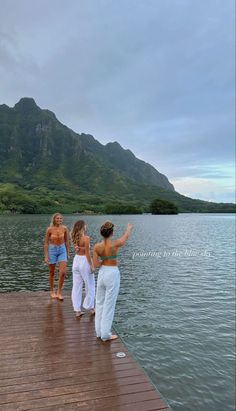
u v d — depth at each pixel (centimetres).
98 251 609
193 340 1191
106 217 12850
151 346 1141
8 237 4466
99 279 614
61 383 470
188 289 1861
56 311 789
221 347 1142
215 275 2230
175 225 8431
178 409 821
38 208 14312
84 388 459
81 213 16112
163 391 891
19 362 528
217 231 6500
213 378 957
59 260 873
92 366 521
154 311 1483
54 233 864
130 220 10600
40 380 476
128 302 1611
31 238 4353
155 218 12888
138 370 512
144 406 423
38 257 2845
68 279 2064
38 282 1977
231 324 1341
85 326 692
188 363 1034
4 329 670
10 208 13538
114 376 493
